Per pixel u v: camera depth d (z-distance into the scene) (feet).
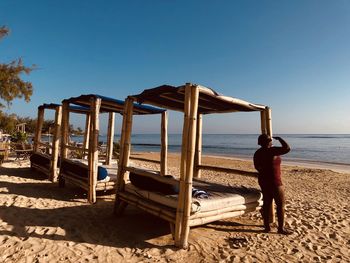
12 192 24.17
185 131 14.55
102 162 36.76
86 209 20.84
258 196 18.80
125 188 19.57
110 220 18.60
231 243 15.67
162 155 26.45
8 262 12.12
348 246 16.11
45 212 19.26
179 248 14.49
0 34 54.60
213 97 16.63
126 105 19.52
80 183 24.68
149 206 16.58
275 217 20.81
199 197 16.52
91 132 23.22
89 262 12.59
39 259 12.55
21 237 14.73
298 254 14.65
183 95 17.28
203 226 18.21
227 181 40.98
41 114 36.76
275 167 16.98
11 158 49.08
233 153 147.64
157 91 16.85
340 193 34.14
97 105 23.29
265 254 14.43
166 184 16.66
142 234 16.34
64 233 15.69
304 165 84.99
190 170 14.40
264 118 20.15
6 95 55.11
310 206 25.20
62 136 28.27
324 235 17.71
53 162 30.37
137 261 12.94
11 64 55.57
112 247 14.32
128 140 19.62
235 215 17.08
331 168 77.00
